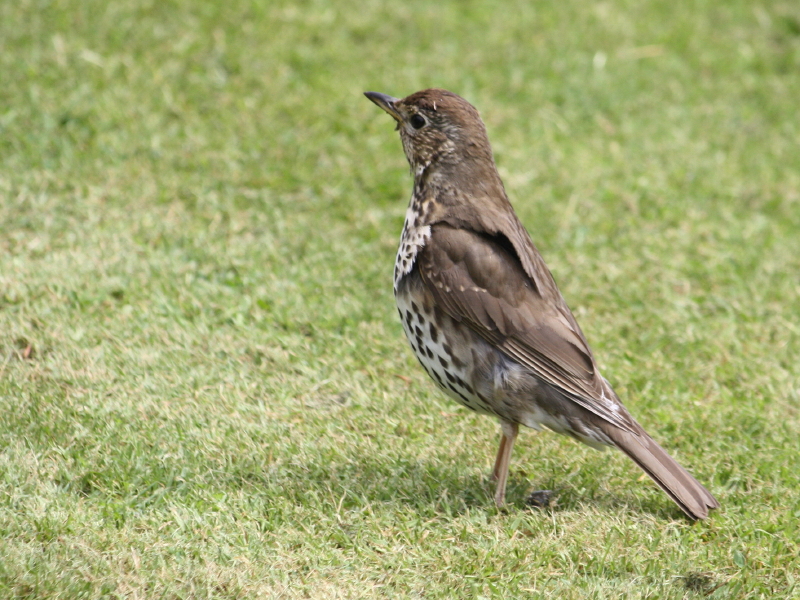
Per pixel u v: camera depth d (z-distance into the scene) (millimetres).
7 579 7051
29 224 12633
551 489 9297
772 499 9180
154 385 10094
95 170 13867
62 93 15172
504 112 16781
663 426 10383
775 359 11781
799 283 13461
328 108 15961
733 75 18922
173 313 11398
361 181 14648
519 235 9273
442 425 10203
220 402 10055
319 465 9164
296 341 11344
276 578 7559
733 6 21031
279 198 14047
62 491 8273
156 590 7223
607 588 7762
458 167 9312
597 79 18000
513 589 7707
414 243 9188
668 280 13289
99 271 11898
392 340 11617
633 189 15297
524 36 18844
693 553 8312
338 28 17969
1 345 10438
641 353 11836
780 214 15242
